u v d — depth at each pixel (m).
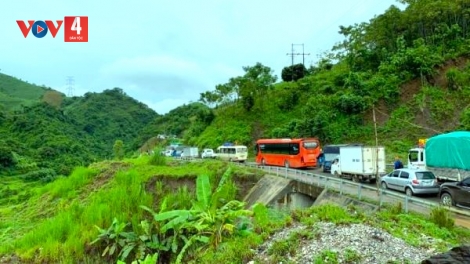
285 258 10.13
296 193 25.05
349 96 50.47
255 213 16.08
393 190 21.97
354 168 27.02
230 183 28.92
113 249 19.81
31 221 30.48
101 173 37.22
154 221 20.28
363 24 64.31
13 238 25.23
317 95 57.81
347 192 20.16
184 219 16.77
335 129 48.16
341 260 9.47
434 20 56.97
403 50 53.72
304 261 9.70
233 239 13.94
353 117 48.97
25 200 41.94
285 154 37.97
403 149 40.97
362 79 53.84
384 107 49.19
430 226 12.55
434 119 44.72
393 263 9.07
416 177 20.09
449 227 12.91
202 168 35.47
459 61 51.03
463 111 43.91
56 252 19.69
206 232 16.62
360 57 59.62
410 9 58.38
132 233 20.36
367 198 18.30
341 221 12.30
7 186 53.56
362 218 13.03
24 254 20.36
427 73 49.84
